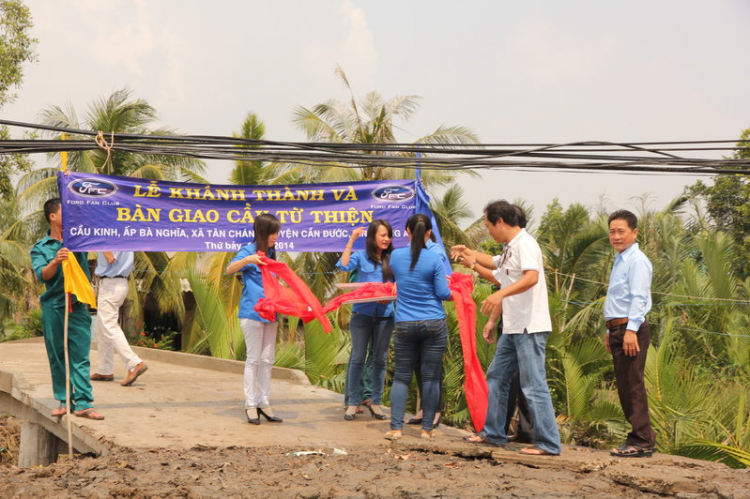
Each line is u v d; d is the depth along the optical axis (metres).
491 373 6.29
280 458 6.01
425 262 6.58
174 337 28.16
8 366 10.66
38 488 5.04
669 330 10.27
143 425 7.07
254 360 7.38
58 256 6.75
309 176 25.75
